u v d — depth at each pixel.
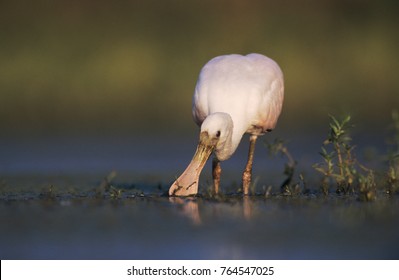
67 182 14.15
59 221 9.55
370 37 28.69
